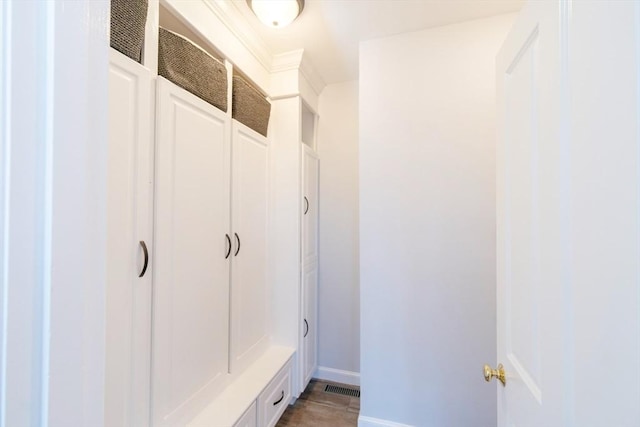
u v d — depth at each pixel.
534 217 0.63
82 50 0.36
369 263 1.74
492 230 1.56
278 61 1.94
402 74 1.71
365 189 1.76
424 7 1.48
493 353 1.54
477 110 1.58
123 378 0.88
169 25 1.30
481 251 1.57
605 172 0.39
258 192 1.78
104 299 0.41
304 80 2.06
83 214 0.36
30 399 0.31
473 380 1.56
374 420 1.69
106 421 0.82
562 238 0.50
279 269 1.96
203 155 1.26
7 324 0.29
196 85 1.24
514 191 0.76
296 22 1.60
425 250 1.65
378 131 1.74
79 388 0.36
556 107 0.52
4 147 0.29
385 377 1.69
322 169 2.40
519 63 0.73
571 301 0.48
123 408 0.88
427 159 1.66
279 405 1.68
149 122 0.97
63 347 0.33
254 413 1.40
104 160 0.41
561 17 0.51
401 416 1.66
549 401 0.54
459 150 1.61
